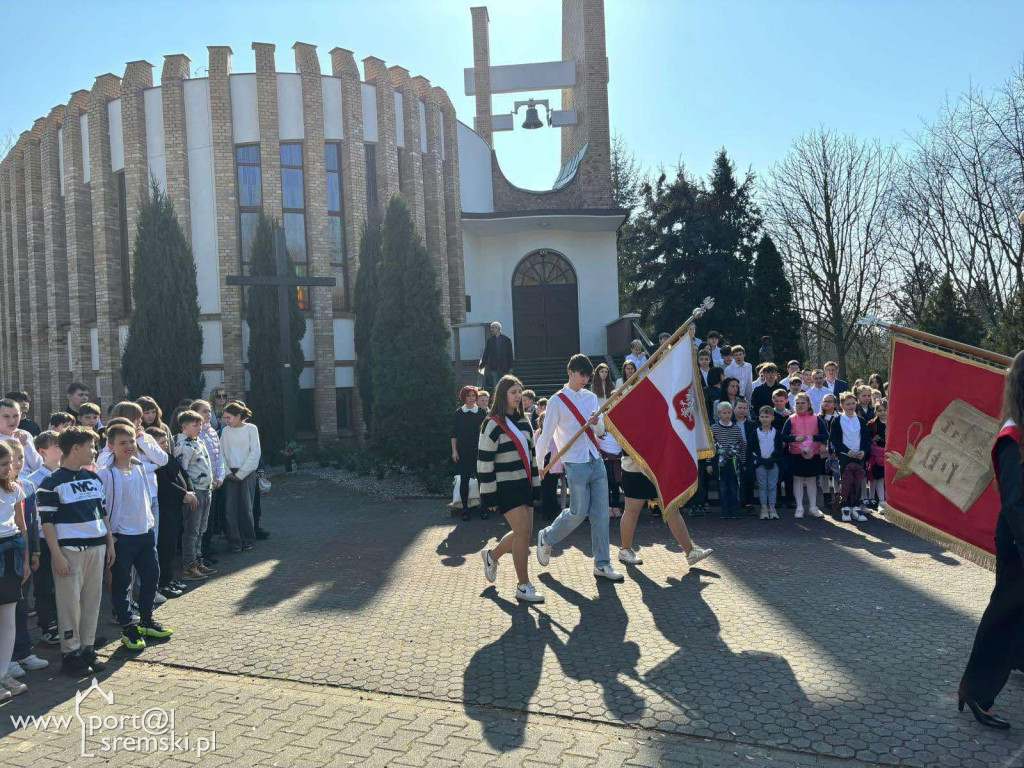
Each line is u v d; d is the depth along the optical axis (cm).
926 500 420
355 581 687
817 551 757
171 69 1764
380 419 1373
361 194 1867
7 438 571
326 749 356
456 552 802
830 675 430
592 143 2323
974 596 586
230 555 818
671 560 736
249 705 413
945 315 2130
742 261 2956
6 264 2456
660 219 3077
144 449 615
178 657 496
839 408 1089
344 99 1861
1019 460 321
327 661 479
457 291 2075
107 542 499
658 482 672
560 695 412
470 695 416
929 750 340
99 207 1847
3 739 378
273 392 1686
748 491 1023
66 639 468
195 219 1778
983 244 2958
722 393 1075
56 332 2045
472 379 1930
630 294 3450
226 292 1758
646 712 387
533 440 884
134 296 1658
